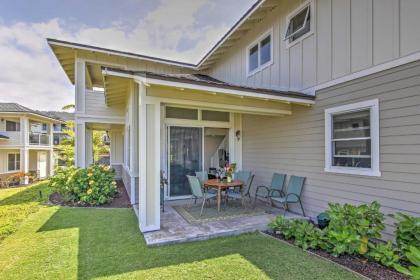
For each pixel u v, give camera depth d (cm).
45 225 528
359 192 463
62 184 795
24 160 1672
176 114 769
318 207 548
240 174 743
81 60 973
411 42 387
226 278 310
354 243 358
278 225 467
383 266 340
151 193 471
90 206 717
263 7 696
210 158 835
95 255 378
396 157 405
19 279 312
